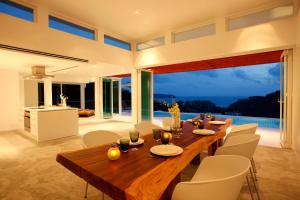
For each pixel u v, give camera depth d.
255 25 4.32
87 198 2.22
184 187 1.23
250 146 2.01
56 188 2.45
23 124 6.05
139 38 6.51
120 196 1.05
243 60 5.48
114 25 5.45
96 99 9.93
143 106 7.36
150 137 2.27
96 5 4.31
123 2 4.15
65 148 4.27
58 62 5.28
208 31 5.22
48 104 7.21
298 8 3.73
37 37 4.32
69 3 4.24
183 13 4.65
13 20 3.96
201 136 2.28
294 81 3.99
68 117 5.41
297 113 3.72
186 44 5.41
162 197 1.60
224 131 2.62
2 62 5.25
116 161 1.47
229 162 1.66
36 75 5.79
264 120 9.85
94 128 6.95
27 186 2.49
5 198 2.20
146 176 1.21
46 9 4.45
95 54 5.57
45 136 4.92
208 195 1.18
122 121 8.88
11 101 6.65
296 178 2.67
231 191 1.20
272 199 2.15
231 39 4.64
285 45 3.97
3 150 4.11
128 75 9.48
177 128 2.38
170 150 1.67
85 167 1.35
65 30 4.97
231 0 4.07
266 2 4.16
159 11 4.57
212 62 5.86
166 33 5.83
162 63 6.07
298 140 3.61
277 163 3.24
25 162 3.37
